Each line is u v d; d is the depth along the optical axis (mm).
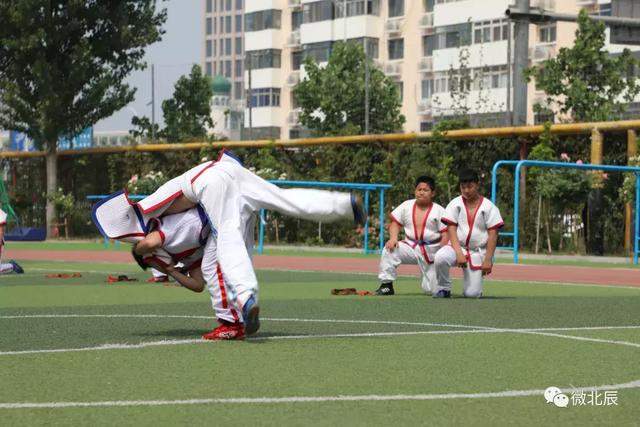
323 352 8312
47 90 43156
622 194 28156
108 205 9242
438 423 5629
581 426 5590
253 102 97438
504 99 72938
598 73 43125
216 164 9172
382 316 11406
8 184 46594
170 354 8164
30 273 19906
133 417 5754
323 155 35844
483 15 74938
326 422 5641
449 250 14234
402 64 84000
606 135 29281
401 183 33406
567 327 10273
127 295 14602
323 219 9117
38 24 43062
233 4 185375
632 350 8516
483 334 9586
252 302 8742
